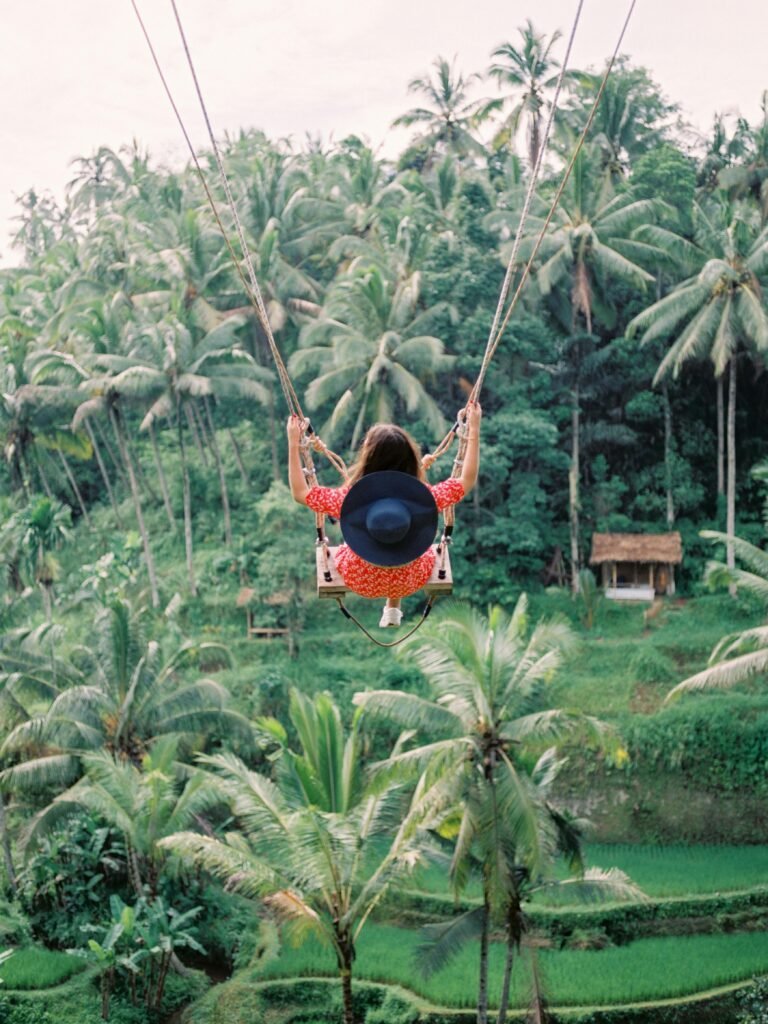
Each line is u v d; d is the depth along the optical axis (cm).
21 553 4659
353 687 4700
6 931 3531
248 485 6109
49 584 4675
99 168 9225
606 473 5838
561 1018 3155
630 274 5250
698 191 6356
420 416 5553
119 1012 3262
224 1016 3241
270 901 2581
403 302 5247
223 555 5497
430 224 5947
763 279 5281
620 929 3606
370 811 2744
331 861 2523
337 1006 3288
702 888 3772
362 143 7750
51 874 3722
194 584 5369
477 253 5528
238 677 4772
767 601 3381
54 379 5697
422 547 564
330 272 6456
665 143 5956
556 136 6550
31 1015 3198
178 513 6119
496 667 2789
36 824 3447
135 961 3272
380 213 6181
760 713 4344
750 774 4234
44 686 3791
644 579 5466
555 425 5394
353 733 2914
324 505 620
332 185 6800
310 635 5062
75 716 3647
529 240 5450
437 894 3778
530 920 3606
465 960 3466
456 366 5516
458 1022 3197
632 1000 3244
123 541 5509
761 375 5781
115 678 3738
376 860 3725
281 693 4694
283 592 5034
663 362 5084
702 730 4297
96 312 5409
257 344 6075
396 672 4744
